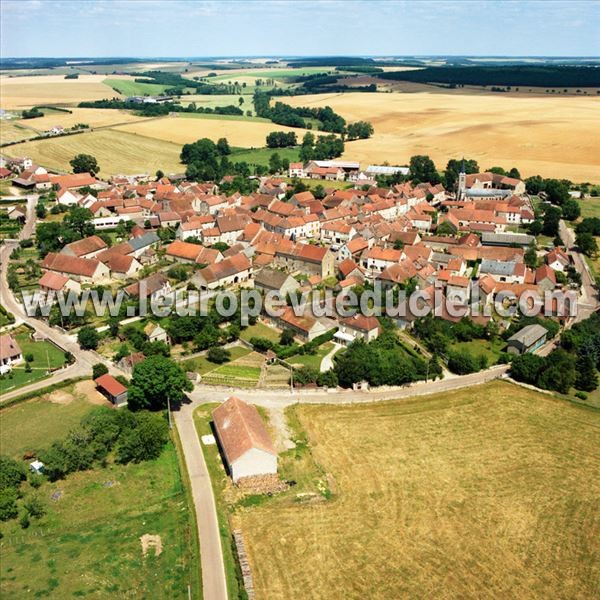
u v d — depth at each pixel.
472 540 85.62
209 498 92.81
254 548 83.50
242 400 117.06
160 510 89.88
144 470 99.25
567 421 115.62
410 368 127.50
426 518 89.56
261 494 94.25
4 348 132.25
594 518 90.50
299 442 107.50
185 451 104.19
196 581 77.06
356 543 84.56
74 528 86.12
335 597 75.88
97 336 140.25
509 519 89.75
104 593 75.12
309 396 122.38
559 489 96.50
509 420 115.31
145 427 102.62
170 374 114.50
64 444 99.81
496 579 79.19
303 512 90.44
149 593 75.31
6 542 83.56
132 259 183.25
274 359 135.75
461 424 113.62
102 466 100.06
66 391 122.75
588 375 126.75
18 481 94.44
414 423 113.75
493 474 99.75
